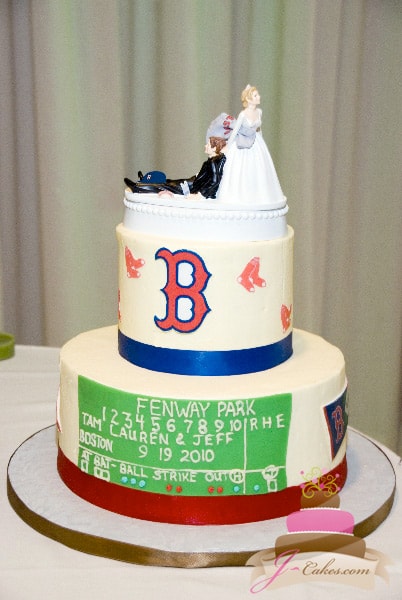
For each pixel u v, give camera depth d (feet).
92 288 11.07
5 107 10.74
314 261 11.16
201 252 5.19
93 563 4.78
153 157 11.00
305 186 10.84
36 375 8.09
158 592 4.47
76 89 10.39
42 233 10.89
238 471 5.14
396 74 11.07
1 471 5.97
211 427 5.06
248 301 5.37
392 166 11.36
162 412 5.06
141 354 5.57
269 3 10.59
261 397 5.08
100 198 10.77
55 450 6.27
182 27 10.24
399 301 11.79
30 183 11.12
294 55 10.47
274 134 10.95
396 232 11.58
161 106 10.65
